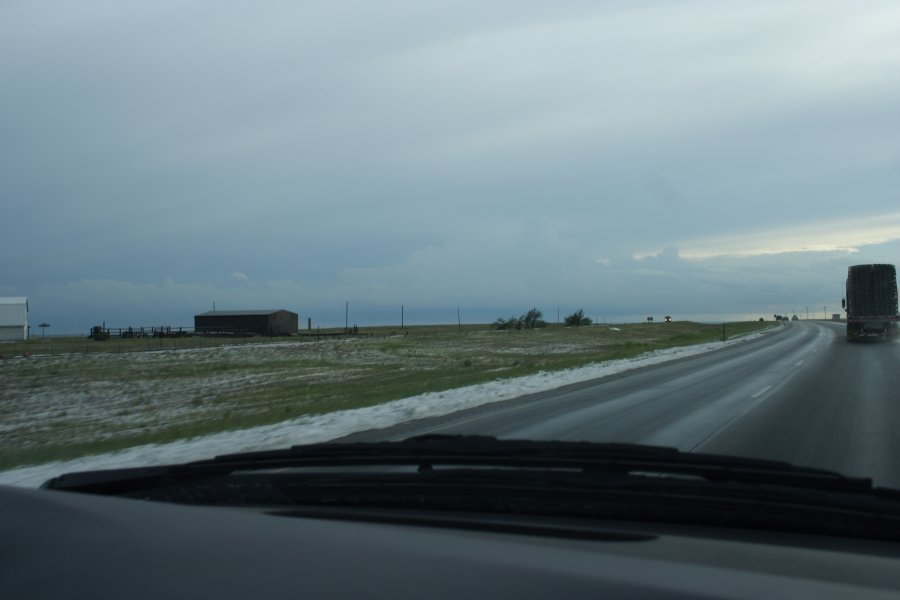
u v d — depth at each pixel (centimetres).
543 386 2108
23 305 8706
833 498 330
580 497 363
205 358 5016
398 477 403
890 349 3550
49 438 1780
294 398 2389
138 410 2412
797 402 1549
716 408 1476
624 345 5553
